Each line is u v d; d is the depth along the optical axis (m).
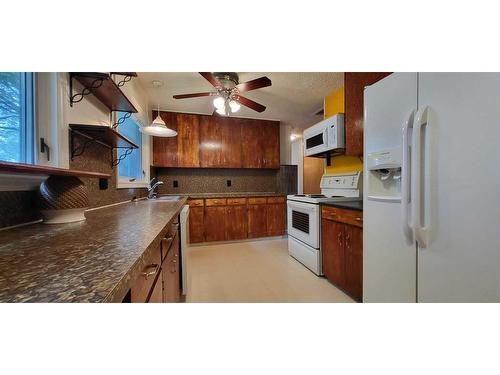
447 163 0.92
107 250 0.58
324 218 2.31
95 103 1.58
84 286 0.38
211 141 3.82
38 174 0.96
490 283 0.81
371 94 1.36
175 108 3.53
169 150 3.62
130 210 1.47
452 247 0.91
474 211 0.84
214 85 2.21
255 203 3.87
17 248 0.59
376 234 1.34
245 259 2.93
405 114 1.12
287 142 4.45
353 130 2.24
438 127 0.95
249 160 4.03
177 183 3.95
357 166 2.61
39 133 1.13
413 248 1.09
